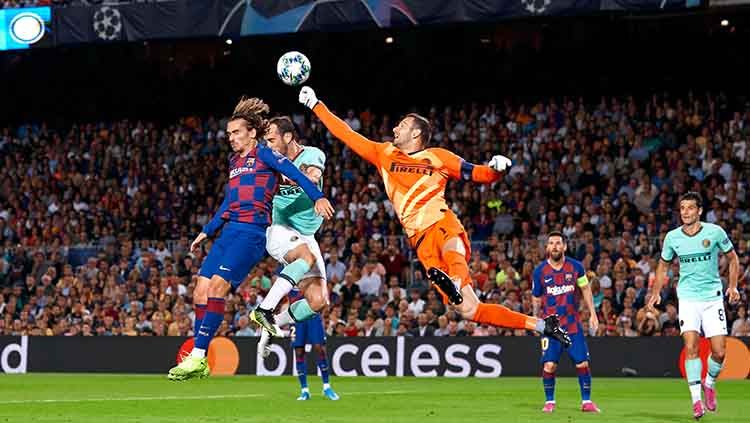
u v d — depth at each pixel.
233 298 46.94
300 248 21.25
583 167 54.16
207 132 63.12
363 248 50.50
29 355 46.69
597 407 25.22
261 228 19.56
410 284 48.59
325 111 20.38
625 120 56.28
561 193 52.97
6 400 26.95
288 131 23.55
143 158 62.09
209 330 19.08
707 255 22.45
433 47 65.81
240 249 19.30
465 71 65.69
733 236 45.91
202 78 67.94
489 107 60.00
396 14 47.91
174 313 47.50
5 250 54.44
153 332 47.47
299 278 20.72
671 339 41.22
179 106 68.12
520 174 54.09
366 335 45.09
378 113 66.75
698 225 22.69
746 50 61.75
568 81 64.25
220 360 44.81
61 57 68.00
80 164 62.28
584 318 43.31
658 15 59.62
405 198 19.56
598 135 56.19
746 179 51.50
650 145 54.69
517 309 44.03
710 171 51.78
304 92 20.48
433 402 26.55
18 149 64.38
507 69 65.06
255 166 19.62
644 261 45.16
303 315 22.17
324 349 27.39
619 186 53.09
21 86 68.56
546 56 64.44
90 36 51.97
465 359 42.88
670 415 22.84
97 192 60.03
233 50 67.56
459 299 18.31
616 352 41.72
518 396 29.62
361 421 20.05
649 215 48.94
